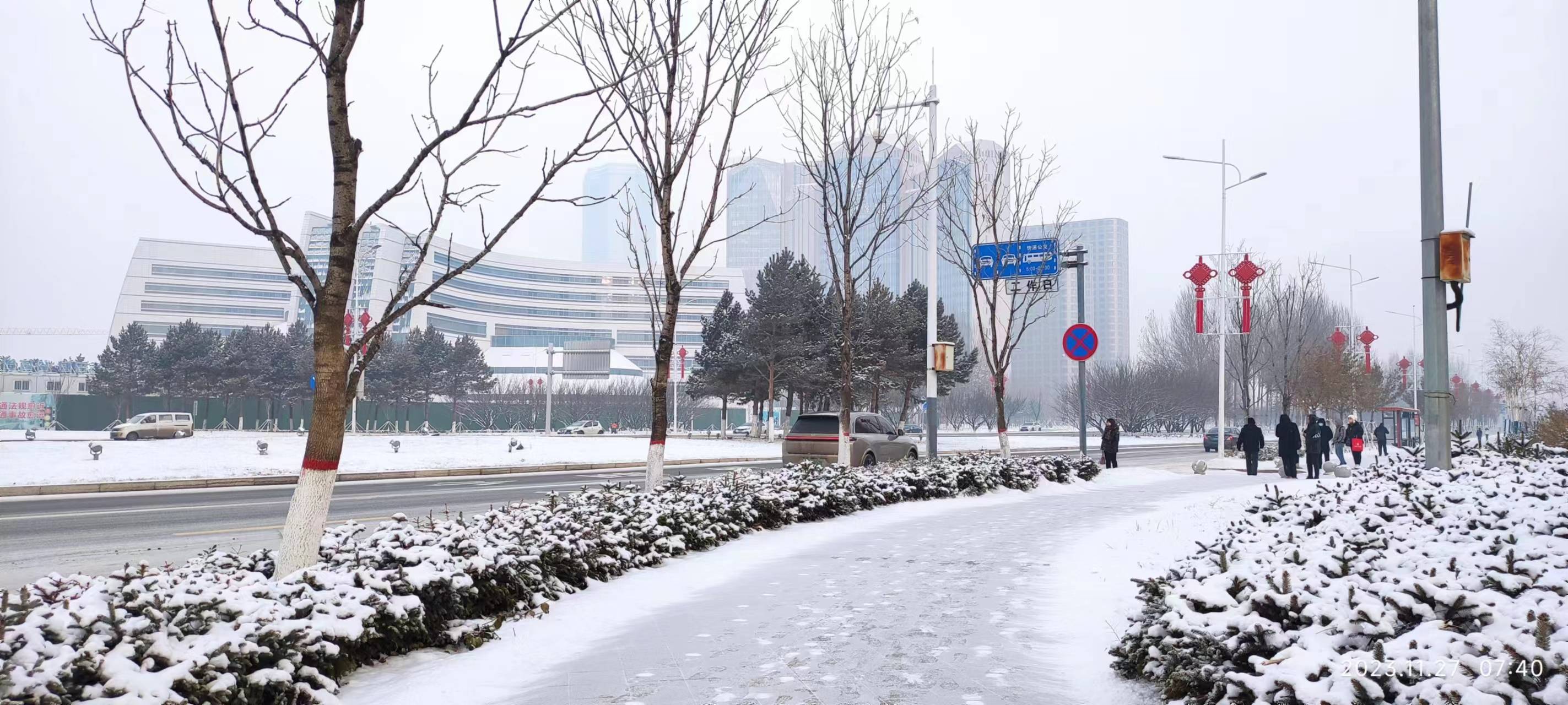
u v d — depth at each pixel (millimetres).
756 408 56375
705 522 10992
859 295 48656
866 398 56469
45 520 14070
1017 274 22625
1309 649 3822
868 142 22391
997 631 6449
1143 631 5207
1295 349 53344
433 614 6438
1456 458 12156
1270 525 8000
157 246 148750
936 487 16891
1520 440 13469
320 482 6488
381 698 5258
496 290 163625
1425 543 5543
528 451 33531
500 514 8906
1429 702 3229
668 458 32812
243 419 83688
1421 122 10219
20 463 22891
